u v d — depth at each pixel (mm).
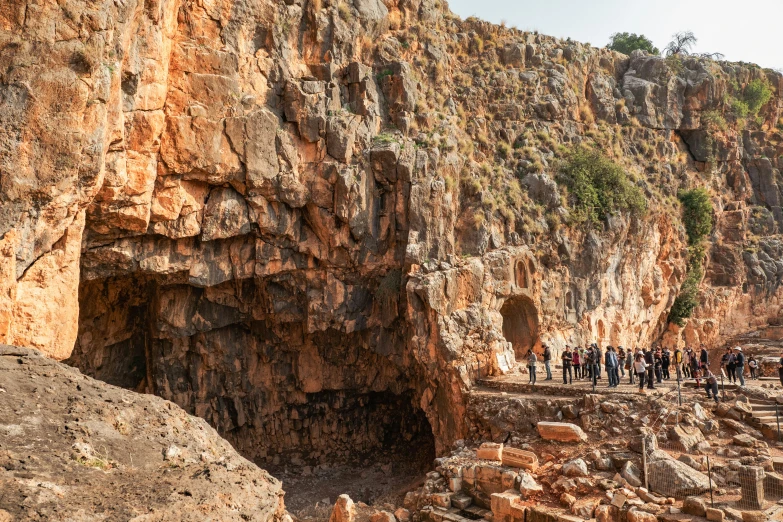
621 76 42344
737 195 45656
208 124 22188
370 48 28719
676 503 15266
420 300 25531
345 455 31281
